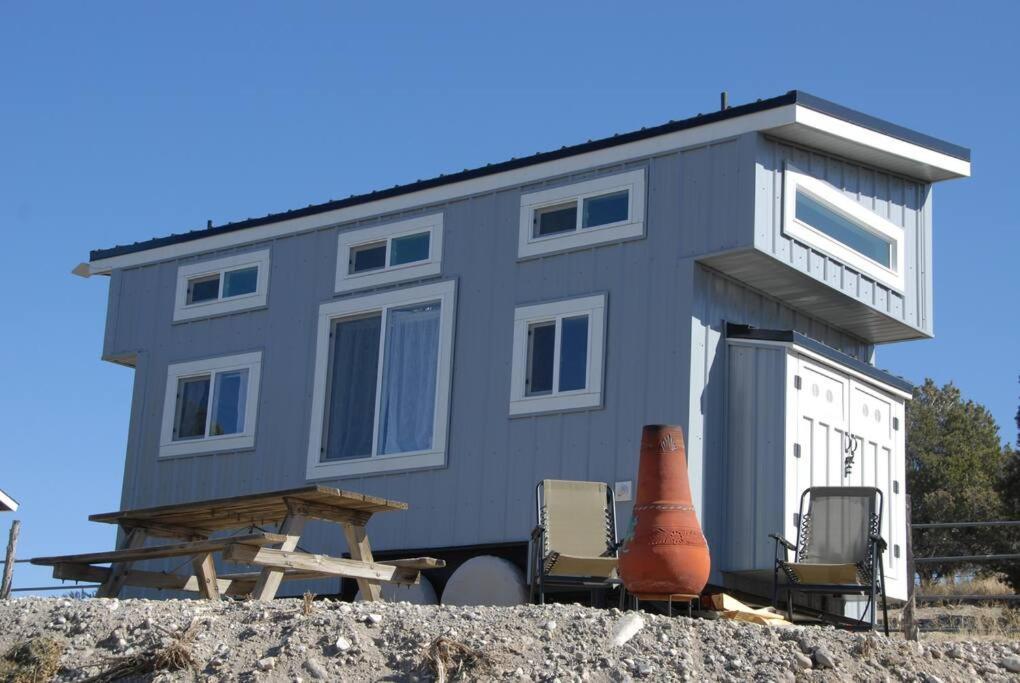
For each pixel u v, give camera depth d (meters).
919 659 7.04
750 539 11.51
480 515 12.38
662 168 12.04
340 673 6.77
